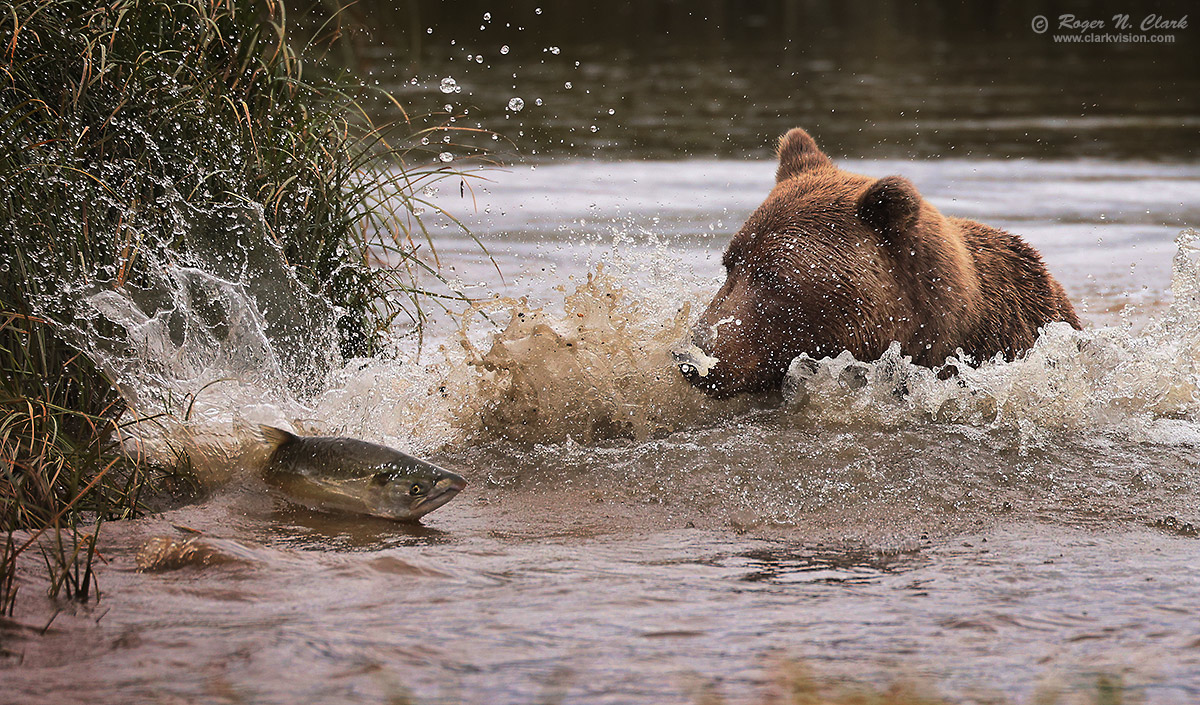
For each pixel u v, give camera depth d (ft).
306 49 52.70
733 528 33.96
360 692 21.44
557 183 113.80
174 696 21.24
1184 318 50.72
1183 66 202.90
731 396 47.52
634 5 326.24
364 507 34.94
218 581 28.14
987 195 106.22
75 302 38.88
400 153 52.65
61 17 43.39
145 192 43.04
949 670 22.68
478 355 44.91
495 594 27.35
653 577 28.91
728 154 130.11
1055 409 44.37
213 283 43.47
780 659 23.26
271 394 42.24
